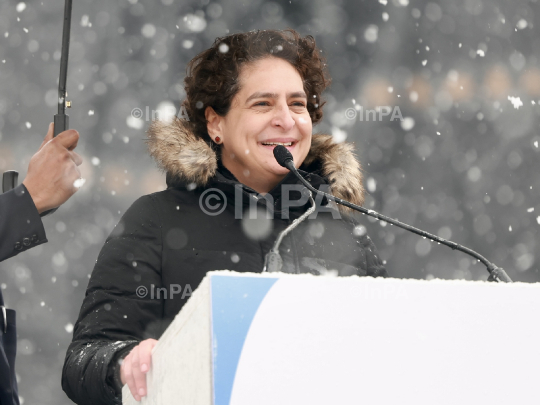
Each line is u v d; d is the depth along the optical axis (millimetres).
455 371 2580
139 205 4832
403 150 21703
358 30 22391
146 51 21750
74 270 19359
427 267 20344
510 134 22094
